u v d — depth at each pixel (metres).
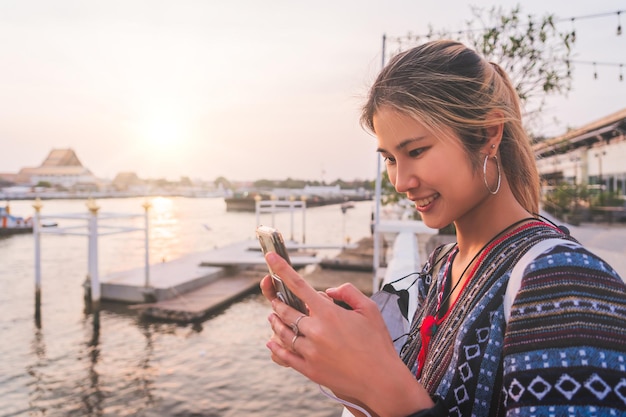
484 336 0.68
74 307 14.19
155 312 12.94
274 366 9.75
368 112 0.82
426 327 0.88
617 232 13.17
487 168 0.77
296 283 0.66
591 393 0.50
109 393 8.62
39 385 8.95
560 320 0.55
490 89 0.76
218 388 8.80
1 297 15.49
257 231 0.78
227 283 16.58
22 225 39.00
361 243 23.34
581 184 18.20
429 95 0.73
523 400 0.54
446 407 0.68
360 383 0.63
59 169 178.25
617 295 0.55
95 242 14.11
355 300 0.69
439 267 1.09
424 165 0.75
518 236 0.75
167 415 7.87
